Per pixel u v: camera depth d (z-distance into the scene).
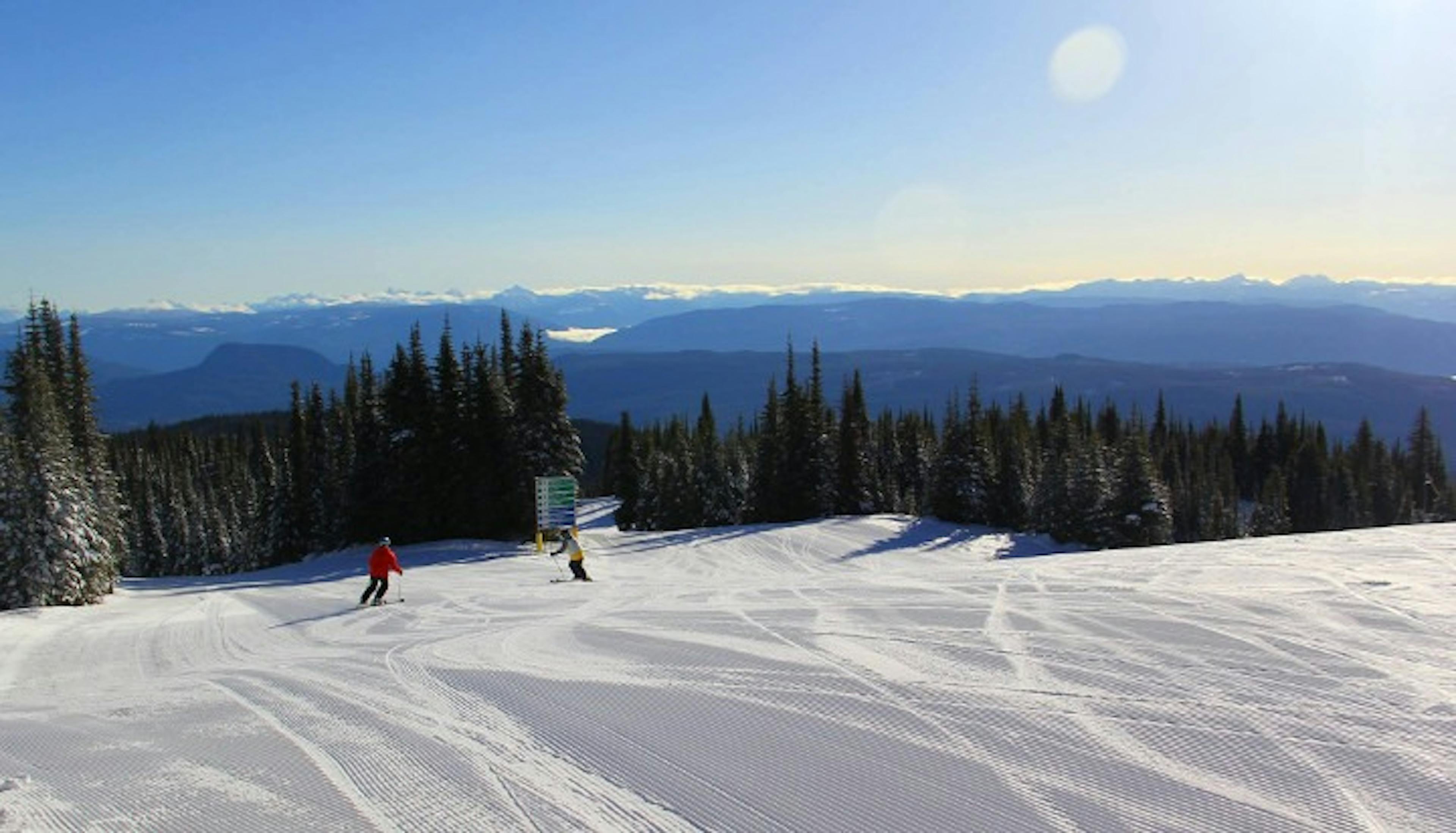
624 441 79.38
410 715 9.62
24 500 26.05
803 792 6.91
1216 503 79.12
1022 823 6.23
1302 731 7.99
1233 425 107.81
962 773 7.19
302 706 10.29
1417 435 95.56
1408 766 7.10
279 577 33.72
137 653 15.73
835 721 8.70
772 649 12.38
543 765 7.71
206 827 6.59
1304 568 18.52
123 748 8.80
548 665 12.03
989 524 57.69
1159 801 6.54
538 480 37.06
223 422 141.88
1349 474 86.50
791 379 57.59
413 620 17.91
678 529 64.81
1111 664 10.70
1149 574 18.97
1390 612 13.20
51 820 6.84
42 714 10.77
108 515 36.00
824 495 56.56
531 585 24.56
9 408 34.78
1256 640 11.72
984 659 11.18
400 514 42.91
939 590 17.83
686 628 14.66
